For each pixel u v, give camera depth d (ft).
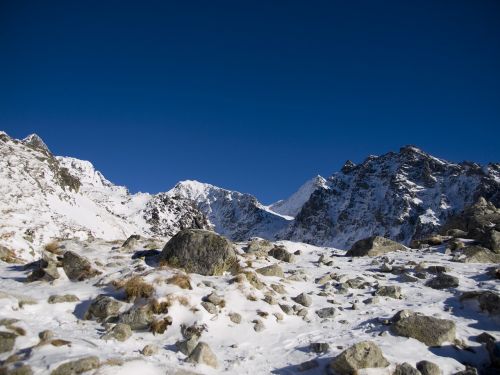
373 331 43.50
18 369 28.91
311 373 35.29
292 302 51.03
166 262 57.31
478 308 48.70
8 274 60.03
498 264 68.28
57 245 69.51
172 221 419.13
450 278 58.03
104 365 30.07
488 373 37.52
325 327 45.01
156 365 32.04
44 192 207.51
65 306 44.80
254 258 69.00
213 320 42.65
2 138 251.39
